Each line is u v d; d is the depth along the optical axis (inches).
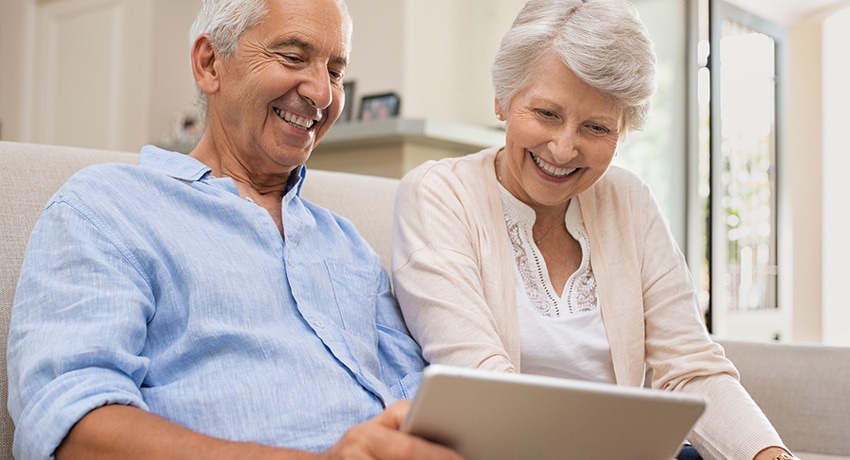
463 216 56.7
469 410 31.9
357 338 51.9
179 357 44.7
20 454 38.6
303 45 52.5
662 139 181.9
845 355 65.7
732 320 199.6
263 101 52.2
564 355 55.6
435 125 146.2
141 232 45.9
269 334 46.4
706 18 182.1
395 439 32.6
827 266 210.4
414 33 169.2
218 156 55.5
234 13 52.2
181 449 36.3
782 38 209.2
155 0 204.8
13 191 50.6
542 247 59.1
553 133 52.9
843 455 63.8
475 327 51.9
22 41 230.5
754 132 205.0
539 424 33.0
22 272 42.8
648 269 59.7
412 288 54.7
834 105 209.8
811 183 211.0
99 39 215.9
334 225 58.1
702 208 181.5
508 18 182.9
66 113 222.7
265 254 49.9
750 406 52.7
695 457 55.1
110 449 36.5
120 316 41.4
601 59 50.5
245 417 43.8
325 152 165.2
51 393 37.7
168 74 207.2
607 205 60.6
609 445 34.6
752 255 207.0
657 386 57.4
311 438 44.6
